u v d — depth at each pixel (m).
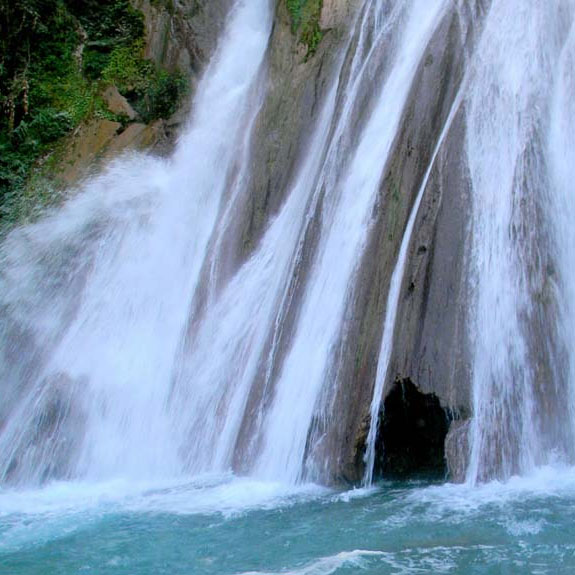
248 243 14.31
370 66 13.08
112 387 13.27
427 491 8.76
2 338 15.10
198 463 11.53
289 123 15.24
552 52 10.91
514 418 8.96
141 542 8.02
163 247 15.70
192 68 20.38
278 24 17.25
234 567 7.05
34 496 10.68
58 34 19.88
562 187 10.06
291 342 11.17
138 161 17.66
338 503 8.74
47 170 17.64
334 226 11.66
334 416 9.92
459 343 9.30
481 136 10.48
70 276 15.80
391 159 11.08
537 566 6.37
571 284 9.62
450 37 11.58
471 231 9.83
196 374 12.77
